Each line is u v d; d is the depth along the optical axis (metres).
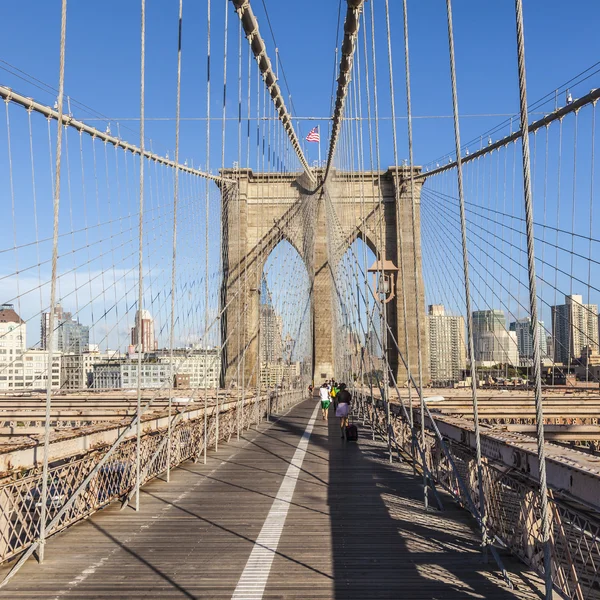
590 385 18.67
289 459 13.10
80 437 7.42
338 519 7.45
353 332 23.88
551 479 4.67
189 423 12.92
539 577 5.12
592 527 4.05
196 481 10.30
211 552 6.04
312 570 5.46
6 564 5.67
